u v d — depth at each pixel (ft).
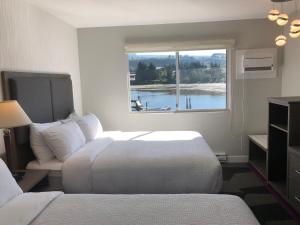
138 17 13.20
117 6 11.13
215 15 13.29
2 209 5.47
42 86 10.46
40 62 11.03
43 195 6.19
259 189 11.42
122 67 15.31
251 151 14.71
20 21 9.58
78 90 15.30
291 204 9.39
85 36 15.28
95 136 12.20
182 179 8.53
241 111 15.07
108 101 15.58
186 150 9.72
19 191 6.38
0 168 6.20
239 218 4.97
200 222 4.88
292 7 12.05
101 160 8.96
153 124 15.57
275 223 8.73
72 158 9.02
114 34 15.12
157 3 10.86
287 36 13.83
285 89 14.25
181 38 14.82
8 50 8.84
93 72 15.48
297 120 9.28
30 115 9.53
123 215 5.20
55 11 11.62
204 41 14.56
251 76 14.74
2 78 8.45
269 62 14.43
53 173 8.96
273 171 11.49
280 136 11.34
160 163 8.70
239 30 14.53
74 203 5.79
